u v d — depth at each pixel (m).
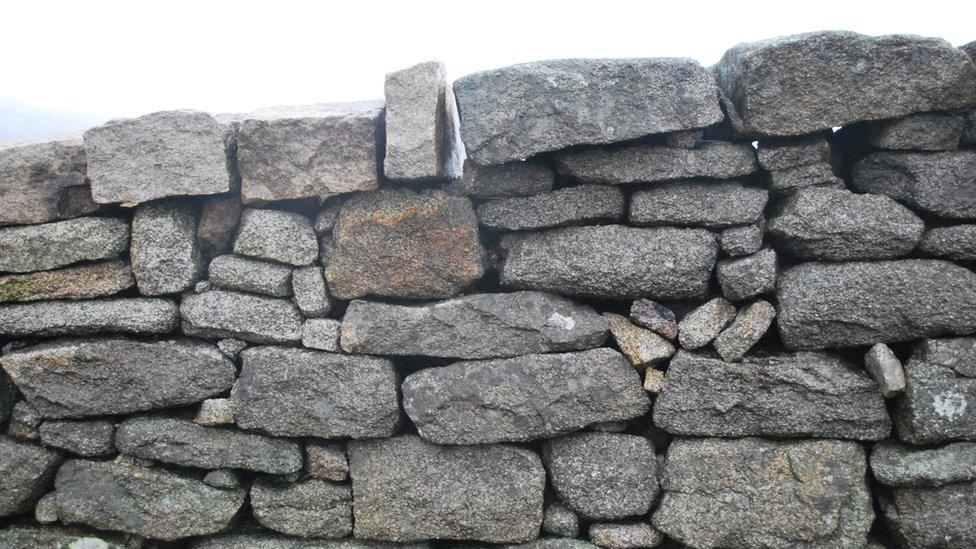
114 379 3.04
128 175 2.88
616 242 2.84
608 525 3.00
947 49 2.59
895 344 2.83
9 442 3.13
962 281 2.67
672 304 2.95
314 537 3.13
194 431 3.08
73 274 3.00
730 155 2.79
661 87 2.68
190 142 2.85
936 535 2.72
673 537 2.94
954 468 2.67
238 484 3.14
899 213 2.71
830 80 2.65
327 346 3.00
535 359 2.89
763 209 2.84
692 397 2.86
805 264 2.80
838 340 2.76
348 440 3.09
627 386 2.90
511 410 2.91
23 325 3.01
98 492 3.12
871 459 2.79
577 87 2.67
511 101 2.71
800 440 2.83
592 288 2.88
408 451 3.05
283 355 3.01
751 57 2.65
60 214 3.00
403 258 2.94
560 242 2.90
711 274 2.88
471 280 2.95
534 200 2.89
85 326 3.01
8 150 2.93
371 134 2.81
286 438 3.08
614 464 2.95
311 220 3.05
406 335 2.95
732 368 2.80
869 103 2.66
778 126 2.70
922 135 2.71
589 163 2.84
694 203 2.81
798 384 2.76
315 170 2.86
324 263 3.02
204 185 2.87
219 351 3.06
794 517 2.81
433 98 2.73
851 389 2.74
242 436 3.08
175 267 3.00
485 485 3.01
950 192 2.70
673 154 2.78
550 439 3.03
